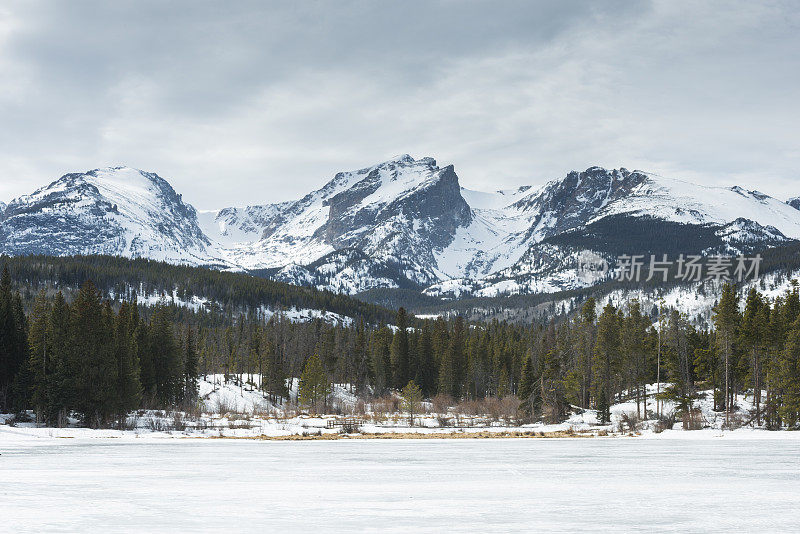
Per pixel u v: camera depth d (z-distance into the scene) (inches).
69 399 2947.8
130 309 4106.8
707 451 2249.0
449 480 1466.5
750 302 3449.8
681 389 3636.8
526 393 4119.1
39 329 3321.9
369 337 7554.1
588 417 3964.1
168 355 4247.0
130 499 1168.8
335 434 3056.1
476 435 3038.9
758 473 1619.1
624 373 4005.9
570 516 1024.9
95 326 3038.9
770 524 972.6
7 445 2288.4
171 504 1116.5
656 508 1103.0
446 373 5595.5
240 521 969.5
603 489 1334.9
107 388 2992.1
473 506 1111.0
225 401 4633.4
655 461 1920.5
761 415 3560.5
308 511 1055.6
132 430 2984.7
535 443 2684.5
